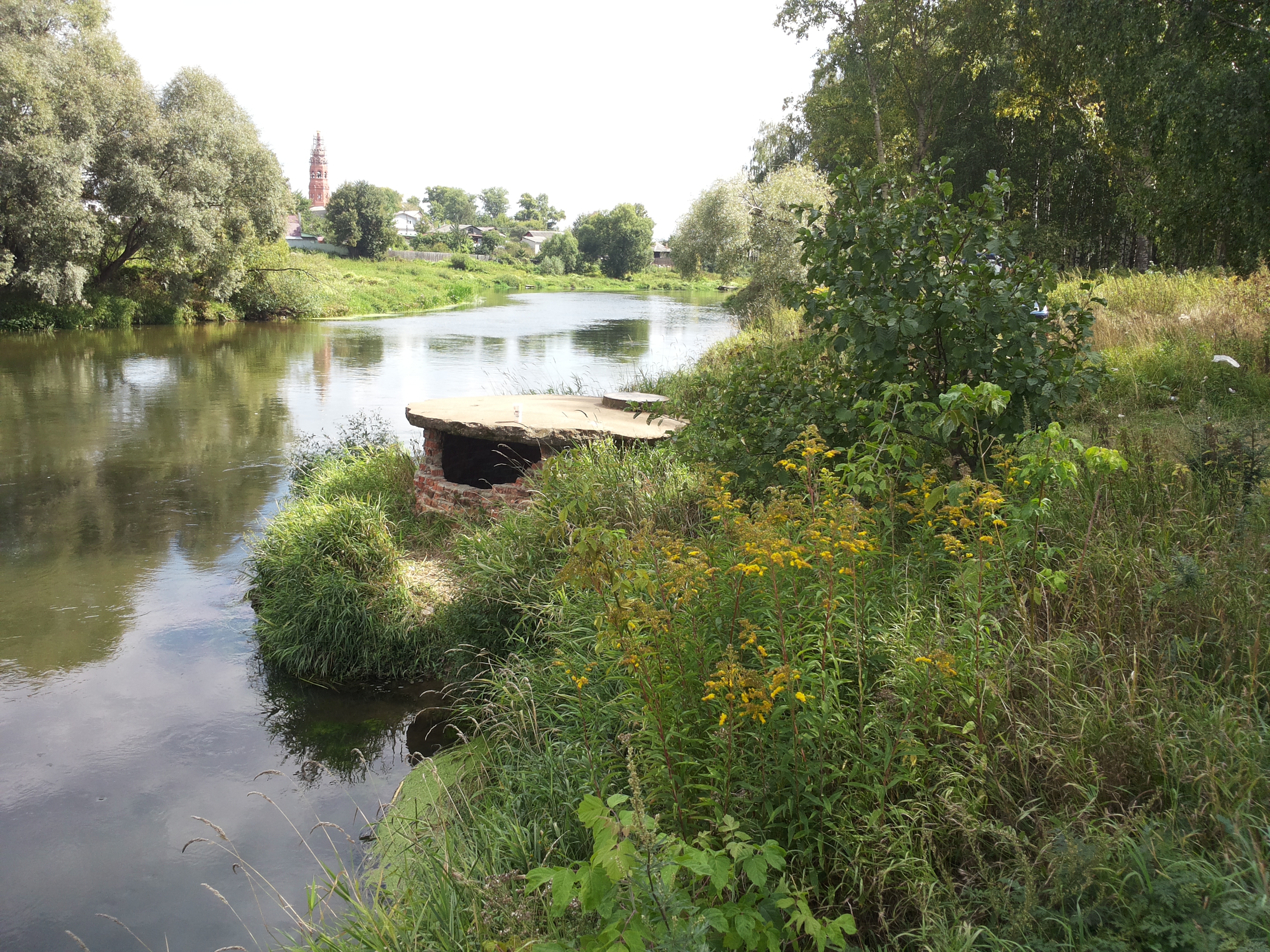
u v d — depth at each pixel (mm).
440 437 8492
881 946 2752
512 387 19531
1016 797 3037
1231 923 2180
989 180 5051
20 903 3986
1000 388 4535
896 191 5270
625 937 2221
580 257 120188
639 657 3320
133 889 4086
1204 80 14734
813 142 38219
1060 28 20141
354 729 5648
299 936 3717
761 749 3158
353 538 7016
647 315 47938
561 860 3541
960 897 2715
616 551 4000
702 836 2771
